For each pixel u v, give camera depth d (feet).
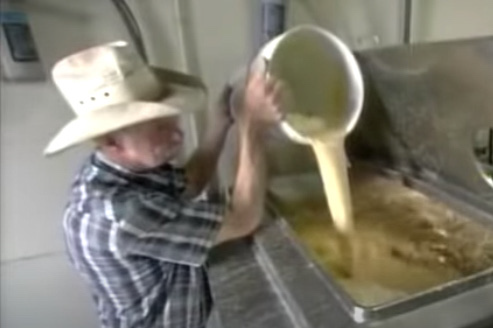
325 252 3.25
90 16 3.97
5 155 3.98
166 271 2.63
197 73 4.44
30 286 4.36
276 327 2.48
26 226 4.21
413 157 4.27
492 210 3.43
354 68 3.68
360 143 4.96
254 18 4.46
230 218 2.71
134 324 2.72
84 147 4.16
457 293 2.47
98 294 2.70
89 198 2.39
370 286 2.72
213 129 3.74
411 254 3.15
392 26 5.01
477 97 3.27
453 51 3.38
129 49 2.44
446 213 3.70
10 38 3.75
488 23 5.50
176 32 4.29
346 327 2.30
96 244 2.36
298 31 3.46
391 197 4.10
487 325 2.27
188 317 2.80
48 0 3.82
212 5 4.33
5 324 4.36
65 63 2.32
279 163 4.89
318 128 3.60
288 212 4.00
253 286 2.92
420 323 2.27
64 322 4.57
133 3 4.09
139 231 2.29
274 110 2.68
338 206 3.58
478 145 3.49
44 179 4.15
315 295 2.60
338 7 4.76
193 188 3.49
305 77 3.67
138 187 2.48
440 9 5.23
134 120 2.19
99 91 2.25
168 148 2.55
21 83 3.87
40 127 4.02
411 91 3.96
